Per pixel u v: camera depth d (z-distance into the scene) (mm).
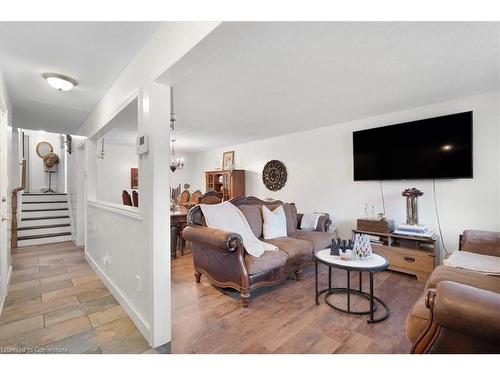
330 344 1723
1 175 2221
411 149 3186
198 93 2732
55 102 2951
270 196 5191
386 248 3154
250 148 5652
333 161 4129
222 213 2809
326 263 2137
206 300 2404
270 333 1854
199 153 7273
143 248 1820
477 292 1024
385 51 1895
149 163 1692
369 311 2145
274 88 2607
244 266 2291
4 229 2365
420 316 1312
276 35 1671
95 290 2592
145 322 1801
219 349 1665
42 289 2611
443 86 2580
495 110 2697
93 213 3283
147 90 1733
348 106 3188
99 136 3350
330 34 1667
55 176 7172
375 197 3633
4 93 2311
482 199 2781
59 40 1735
